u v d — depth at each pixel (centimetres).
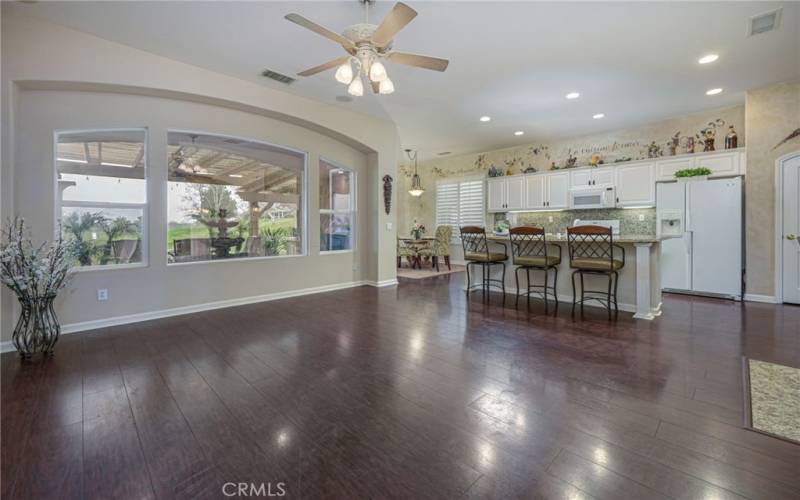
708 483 149
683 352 299
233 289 472
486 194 858
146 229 402
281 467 162
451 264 931
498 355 296
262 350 309
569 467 160
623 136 653
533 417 202
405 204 1014
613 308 449
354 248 618
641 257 405
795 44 349
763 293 483
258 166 497
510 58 376
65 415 205
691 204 528
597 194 649
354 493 146
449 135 699
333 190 588
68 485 150
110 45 348
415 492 146
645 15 300
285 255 529
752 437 181
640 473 155
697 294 531
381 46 261
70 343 325
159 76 376
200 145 444
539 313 431
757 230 484
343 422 199
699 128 571
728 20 308
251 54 373
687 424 193
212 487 149
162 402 221
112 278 381
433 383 246
